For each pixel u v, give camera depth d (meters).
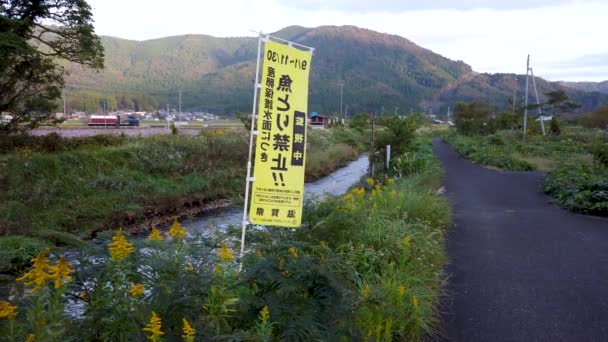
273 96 5.20
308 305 2.88
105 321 2.59
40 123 17.97
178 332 2.55
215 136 23.23
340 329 2.90
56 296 2.31
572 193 11.34
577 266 6.43
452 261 6.71
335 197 7.59
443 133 62.53
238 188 18.34
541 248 7.43
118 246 2.73
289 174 5.24
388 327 3.87
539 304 5.05
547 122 44.59
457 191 14.29
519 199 12.75
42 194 13.54
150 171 17.52
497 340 4.23
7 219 11.83
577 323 4.56
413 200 9.04
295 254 3.71
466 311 4.88
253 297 2.95
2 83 16.25
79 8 16.36
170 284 2.74
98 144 18.69
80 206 13.66
